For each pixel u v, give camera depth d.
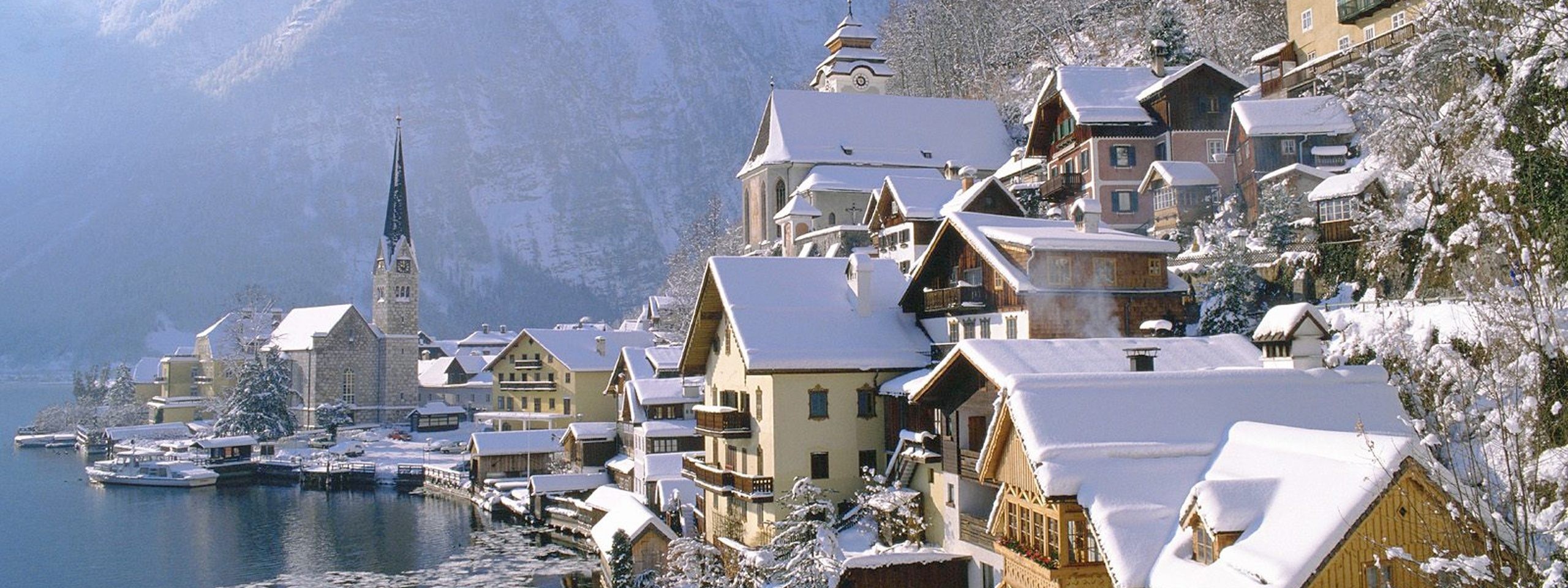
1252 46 104.44
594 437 90.00
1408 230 44.78
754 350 49.22
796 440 49.59
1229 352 40.59
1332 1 75.38
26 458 138.88
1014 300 48.00
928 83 161.12
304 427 151.25
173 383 172.25
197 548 75.62
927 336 53.16
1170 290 49.94
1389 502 22.61
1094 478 28.34
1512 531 21.89
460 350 184.88
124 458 123.38
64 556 73.56
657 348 86.31
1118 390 31.14
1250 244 56.91
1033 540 31.81
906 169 119.12
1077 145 81.00
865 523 47.06
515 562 68.06
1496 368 24.64
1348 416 31.69
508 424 115.69
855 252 54.88
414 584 63.59
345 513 89.31
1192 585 23.64
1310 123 66.94
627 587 52.56
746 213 127.06
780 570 40.25
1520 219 30.16
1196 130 75.88
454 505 92.12
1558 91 34.62
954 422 42.03
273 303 196.38
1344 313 43.53
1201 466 28.80
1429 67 42.53
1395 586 22.30
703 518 60.75
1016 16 153.38
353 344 154.75
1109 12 138.00
